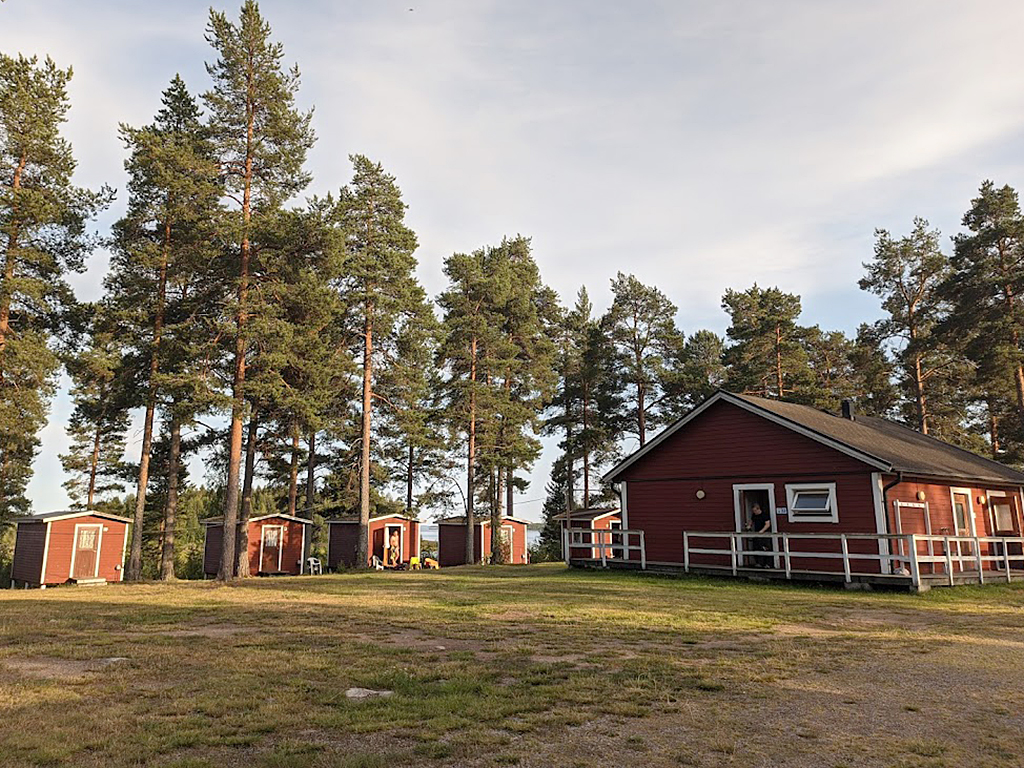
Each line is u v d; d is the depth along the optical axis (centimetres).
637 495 2428
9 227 2411
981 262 3625
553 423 4766
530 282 4981
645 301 4541
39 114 2580
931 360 4291
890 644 986
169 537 2819
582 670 802
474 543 4162
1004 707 649
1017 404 4103
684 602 1466
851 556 1758
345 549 3991
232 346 2580
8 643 984
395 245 3331
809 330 5084
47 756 494
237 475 2417
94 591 1950
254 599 1599
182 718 600
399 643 984
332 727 581
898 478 1934
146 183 2767
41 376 2403
